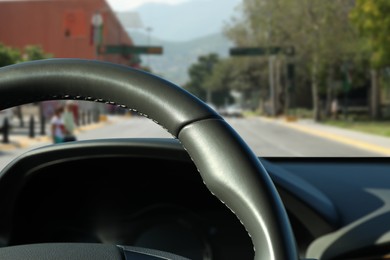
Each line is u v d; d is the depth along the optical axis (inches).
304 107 3740.2
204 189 80.1
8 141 1090.7
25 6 4503.0
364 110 3198.8
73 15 4424.2
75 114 1247.5
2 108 42.3
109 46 3169.3
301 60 2474.2
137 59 5689.0
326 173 92.0
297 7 2119.8
